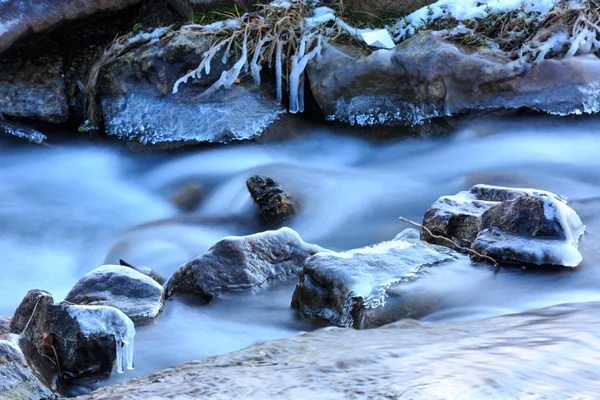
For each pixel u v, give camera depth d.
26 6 9.48
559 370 2.98
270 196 7.23
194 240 6.98
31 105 9.63
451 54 8.84
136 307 4.77
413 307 4.48
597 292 4.57
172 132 9.11
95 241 7.38
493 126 8.70
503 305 4.43
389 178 7.96
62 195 8.38
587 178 7.43
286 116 9.20
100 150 9.20
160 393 3.03
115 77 9.50
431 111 8.98
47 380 3.88
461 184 7.68
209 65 9.18
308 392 2.90
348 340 3.57
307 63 9.27
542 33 9.09
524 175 7.58
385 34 9.50
